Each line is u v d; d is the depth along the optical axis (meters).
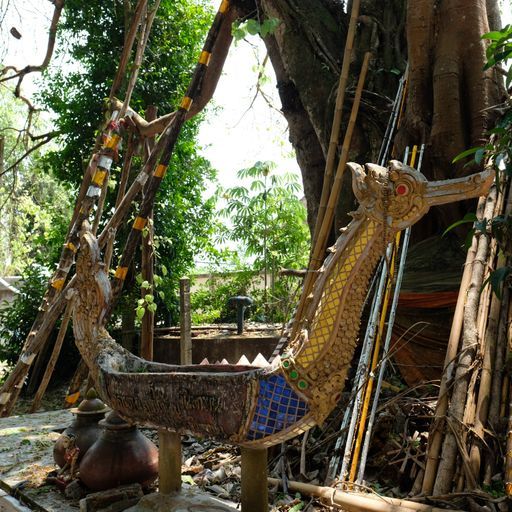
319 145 5.46
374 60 5.21
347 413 3.54
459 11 4.50
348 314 2.18
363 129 5.01
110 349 2.92
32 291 8.29
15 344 8.31
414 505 2.63
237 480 3.26
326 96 5.18
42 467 3.39
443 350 4.09
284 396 2.17
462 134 4.35
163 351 7.88
